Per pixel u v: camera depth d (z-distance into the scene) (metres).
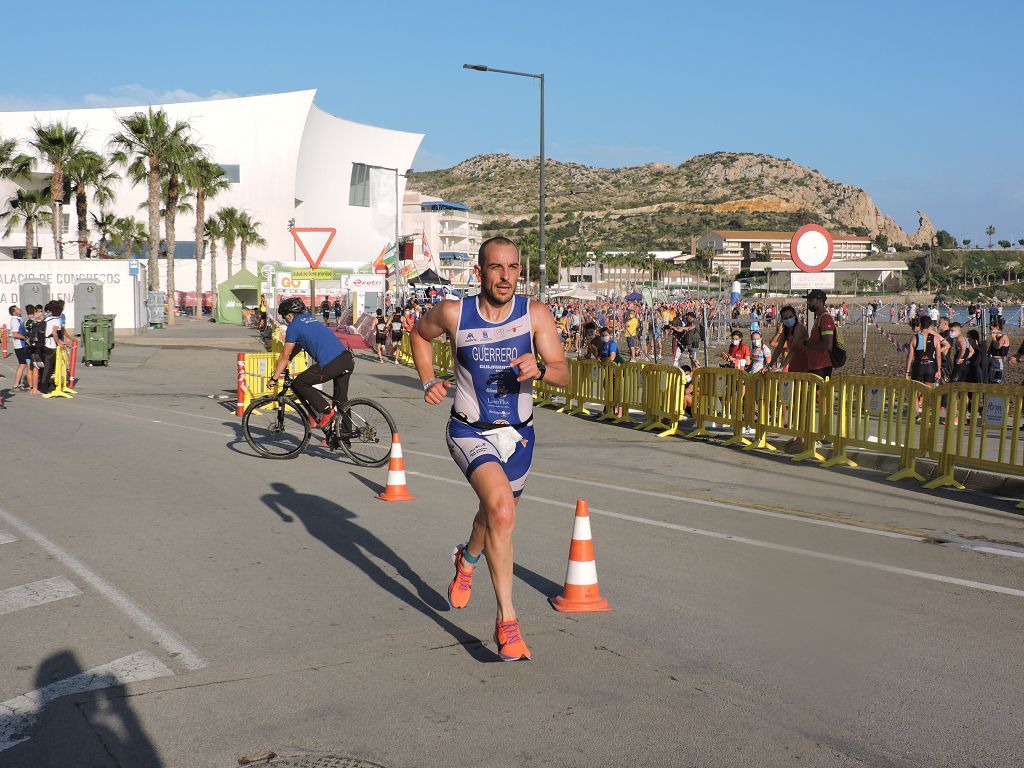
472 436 4.61
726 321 41.78
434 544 6.91
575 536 5.36
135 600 5.49
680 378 14.05
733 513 8.07
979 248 158.12
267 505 8.30
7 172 51.47
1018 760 3.48
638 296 49.59
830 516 7.97
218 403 17.53
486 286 4.53
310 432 11.23
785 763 3.44
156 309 46.53
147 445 11.79
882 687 4.17
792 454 11.95
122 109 99.81
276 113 102.94
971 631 4.95
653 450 12.38
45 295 37.06
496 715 3.86
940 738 3.66
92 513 7.88
